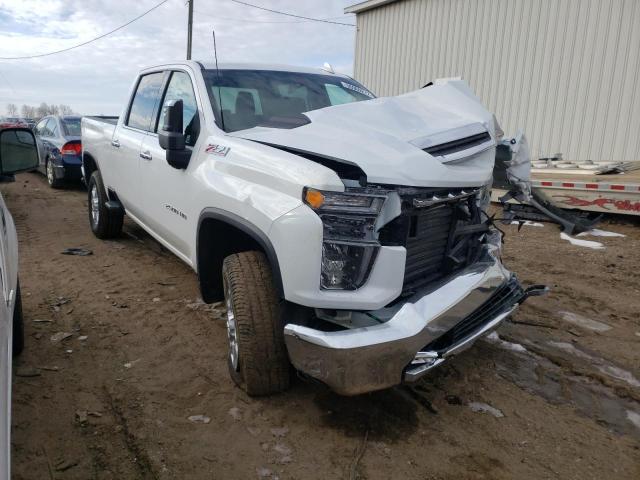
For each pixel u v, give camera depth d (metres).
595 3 10.75
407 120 3.21
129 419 2.94
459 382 3.40
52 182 11.27
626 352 3.88
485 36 12.83
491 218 3.64
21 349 3.62
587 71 11.05
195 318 4.33
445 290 2.83
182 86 4.23
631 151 10.59
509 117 12.59
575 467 2.62
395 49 15.24
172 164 3.66
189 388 3.26
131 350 3.76
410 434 2.85
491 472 2.57
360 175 2.64
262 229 2.75
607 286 5.33
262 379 2.97
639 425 2.98
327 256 2.59
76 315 4.35
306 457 2.65
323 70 4.75
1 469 1.29
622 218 8.05
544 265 6.04
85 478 2.49
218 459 2.63
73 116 11.82
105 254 6.16
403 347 2.54
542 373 3.53
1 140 2.85
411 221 2.84
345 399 3.14
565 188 8.09
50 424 2.88
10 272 2.66
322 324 2.76
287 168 2.73
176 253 4.28
